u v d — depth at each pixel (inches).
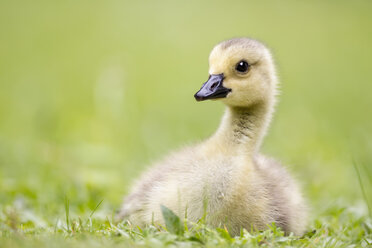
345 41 1386.6
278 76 394.3
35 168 550.3
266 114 367.6
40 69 1067.3
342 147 655.8
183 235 293.7
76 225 331.6
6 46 1221.7
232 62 357.1
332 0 1755.7
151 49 1220.5
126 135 711.1
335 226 377.4
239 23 1461.6
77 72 1053.2
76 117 795.4
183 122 766.5
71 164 576.4
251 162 346.6
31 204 427.2
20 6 1566.2
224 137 354.3
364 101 940.0
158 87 970.7
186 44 1262.3
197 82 1005.2
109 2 1664.6
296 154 634.2
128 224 340.8
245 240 290.2
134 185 394.6
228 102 356.8
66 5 1595.7
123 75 787.4
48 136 691.4
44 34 1326.3
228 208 329.7
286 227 350.3
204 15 1533.0
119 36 1312.7
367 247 318.7
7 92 903.7
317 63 1197.7
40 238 285.4
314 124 768.9
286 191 364.5
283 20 1534.2
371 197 490.3
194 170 334.0
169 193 333.4
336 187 538.9
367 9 1700.3
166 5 1651.1
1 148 603.5
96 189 485.1
